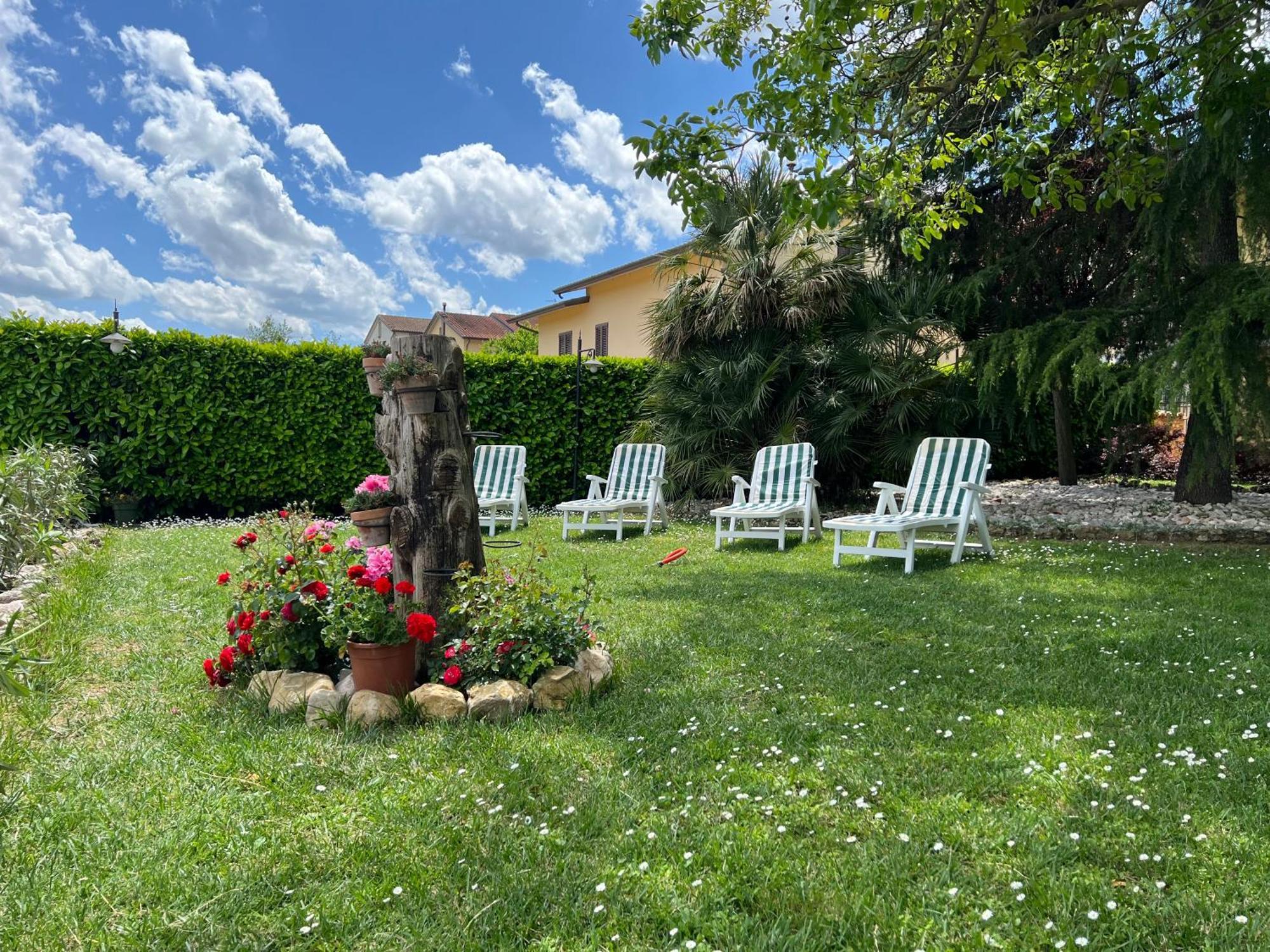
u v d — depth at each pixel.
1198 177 6.89
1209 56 4.07
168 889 1.81
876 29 4.16
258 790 2.33
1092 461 12.39
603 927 1.68
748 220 9.60
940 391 9.37
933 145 7.03
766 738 2.66
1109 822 2.04
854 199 4.07
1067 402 10.63
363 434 10.30
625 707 2.99
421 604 3.20
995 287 9.30
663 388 10.51
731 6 4.83
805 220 9.03
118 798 2.26
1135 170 4.23
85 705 3.01
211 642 3.88
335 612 3.00
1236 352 6.67
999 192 8.73
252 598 3.27
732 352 10.05
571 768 2.46
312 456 10.06
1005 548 6.79
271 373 9.87
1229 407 6.72
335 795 2.29
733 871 1.87
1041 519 7.82
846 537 7.95
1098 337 7.69
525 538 8.27
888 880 1.81
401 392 3.12
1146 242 7.56
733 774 2.39
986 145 5.24
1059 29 4.68
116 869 1.89
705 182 4.09
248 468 9.77
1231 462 7.38
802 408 9.78
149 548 6.96
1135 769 2.34
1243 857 1.86
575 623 3.26
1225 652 3.49
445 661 3.14
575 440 11.34
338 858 1.95
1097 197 8.02
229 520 9.58
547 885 1.83
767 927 1.68
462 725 2.79
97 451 8.92
